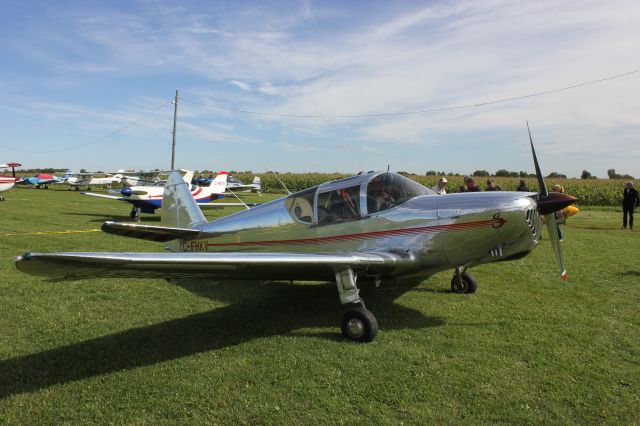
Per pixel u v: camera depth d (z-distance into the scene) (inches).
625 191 567.5
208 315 195.8
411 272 184.7
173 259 128.9
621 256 352.5
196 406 117.5
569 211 414.3
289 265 156.6
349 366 141.4
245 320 189.0
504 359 146.9
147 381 131.4
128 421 110.7
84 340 163.9
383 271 178.4
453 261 179.9
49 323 181.5
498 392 123.6
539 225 184.9
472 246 174.2
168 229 227.5
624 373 136.0
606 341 163.6
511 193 178.9
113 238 421.1
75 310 199.2
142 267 130.8
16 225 513.3
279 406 116.9
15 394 123.4
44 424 109.7
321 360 146.6
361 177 198.7
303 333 173.3
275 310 203.9
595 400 119.3
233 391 125.1
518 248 174.4
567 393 123.0
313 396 121.9
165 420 111.1
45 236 422.9
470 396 121.3
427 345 159.8
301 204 208.5
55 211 715.4
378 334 171.5
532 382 130.0
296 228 208.2
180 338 166.9
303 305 212.2
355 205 193.8
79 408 116.6
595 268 303.3
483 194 180.1
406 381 130.6
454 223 174.7
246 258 143.6
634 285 254.4
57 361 145.3
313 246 203.8
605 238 464.8
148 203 634.2
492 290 242.2
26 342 161.2
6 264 288.5
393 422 108.8
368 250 188.7
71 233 448.8
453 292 237.8
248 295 229.9
